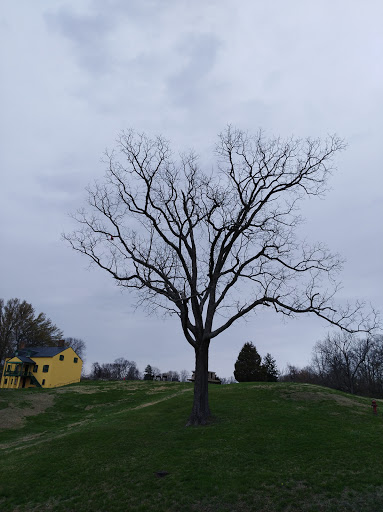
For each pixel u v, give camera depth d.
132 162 23.91
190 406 27.08
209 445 16.88
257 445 16.50
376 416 22.34
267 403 25.88
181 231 24.00
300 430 18.70
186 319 21.41
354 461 14.16
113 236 22.88
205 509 11.50
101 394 42.12
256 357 63.06
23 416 32.56
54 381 67.88
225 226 22.69
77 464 16.03
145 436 19.33
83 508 12.18
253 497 11.95
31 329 79.62
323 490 12.05
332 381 70.81
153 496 12.54
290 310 21.34
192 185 24.42
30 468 16.14
